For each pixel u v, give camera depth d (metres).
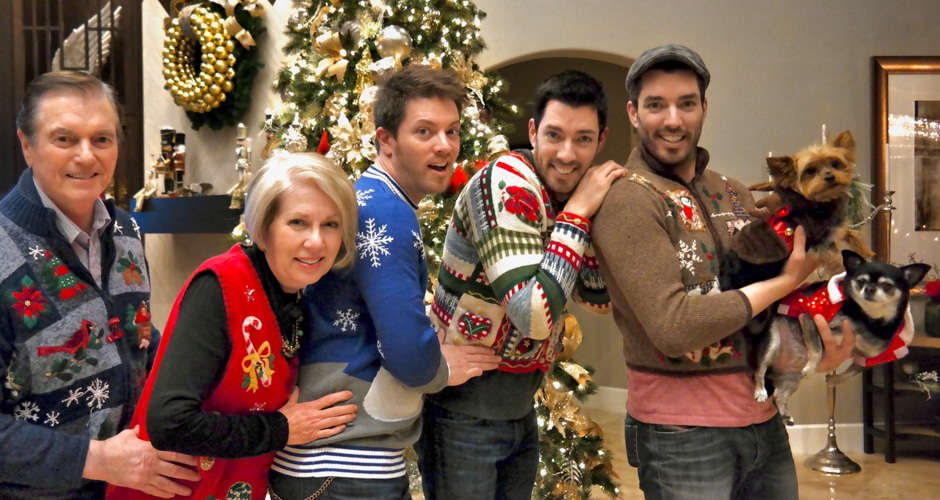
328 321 1.45
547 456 3.06
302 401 1.45
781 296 1.51
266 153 3.60
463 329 1.66
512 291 1.50
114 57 4.55
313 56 3.50
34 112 1.44
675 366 1.60
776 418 1.71
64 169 1.44
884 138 4.55
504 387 1.69
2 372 1.38
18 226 1.44
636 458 1.71
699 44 4.57
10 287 1.40
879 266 1.57
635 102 1.67
